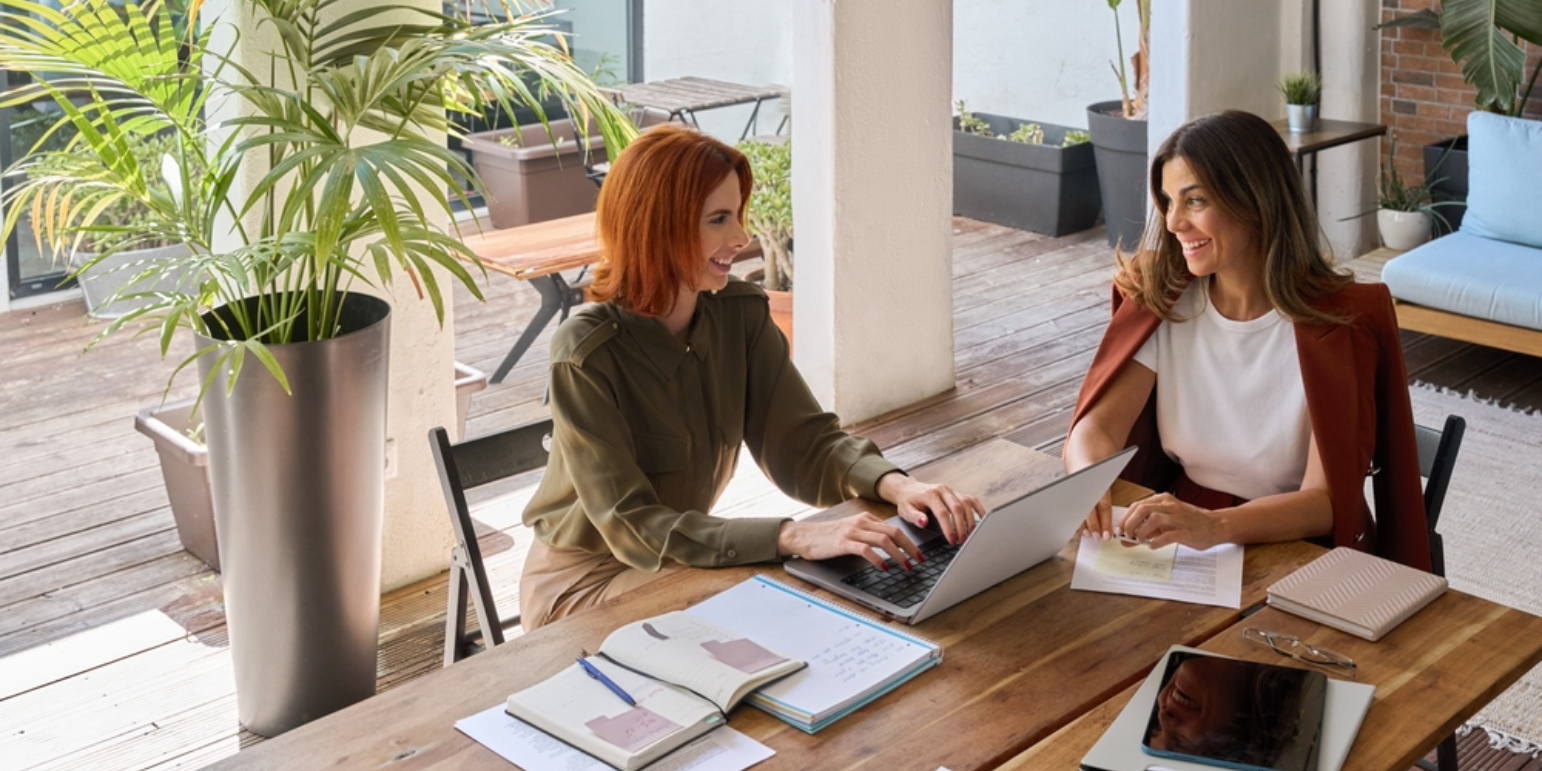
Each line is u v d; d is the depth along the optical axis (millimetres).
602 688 1777
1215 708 1695
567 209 7465
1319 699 1711
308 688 2990
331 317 2986
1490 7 5836
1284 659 1855
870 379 4922
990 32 8406
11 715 3131
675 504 2482
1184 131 2516
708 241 2324
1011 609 2020
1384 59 6629
